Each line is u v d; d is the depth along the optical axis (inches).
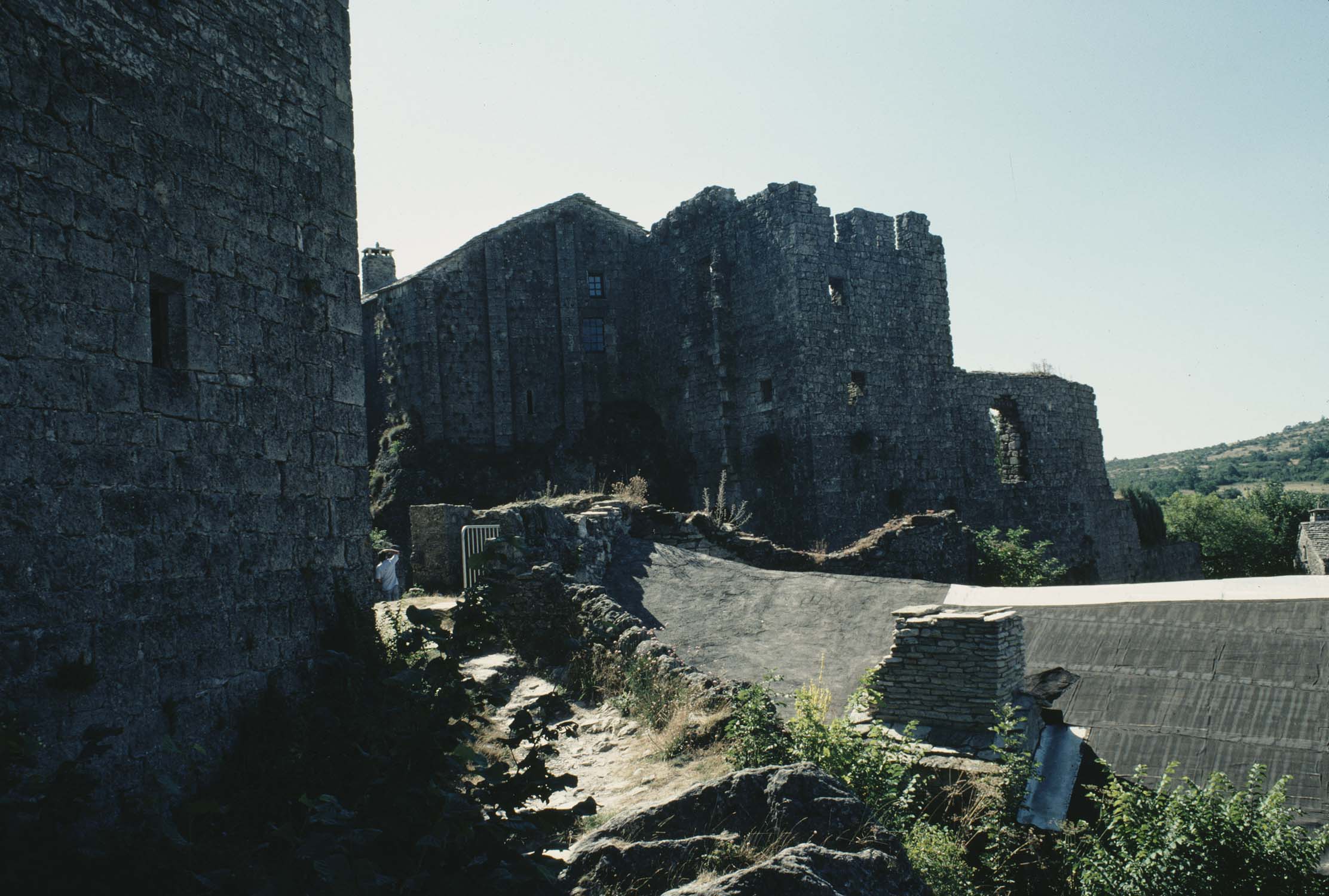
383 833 196.2
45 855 199.2
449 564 736.3
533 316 1445.6
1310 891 307.1
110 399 302.4
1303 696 399.9
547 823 209.0
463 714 226.8
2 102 275.7
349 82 442.9
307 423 397.1
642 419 1465.3
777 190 1263.5
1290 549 2551.7
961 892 317.4
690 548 792.9
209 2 360.2
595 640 532.4
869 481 1263.5
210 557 337.4
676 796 273.6
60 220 290.5
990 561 1198.3
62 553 281.3
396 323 1407.5
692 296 1400.1
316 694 301.9
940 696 430.0
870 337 1309.1
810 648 554.3
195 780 313.6
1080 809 373.7
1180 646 455.2
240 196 369.4
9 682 261.7
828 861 227.0
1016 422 1579.7
